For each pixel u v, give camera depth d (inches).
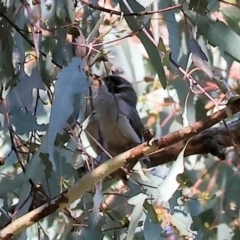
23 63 185.9
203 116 243.8
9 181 183.6
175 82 245.9
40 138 188.5
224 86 175.0
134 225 181.6
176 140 152.6
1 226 181.3
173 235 220.1
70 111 155.9
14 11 193.8
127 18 189.5
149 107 307.9
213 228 255.9
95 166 193.5
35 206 179.6
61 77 156.9
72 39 209.3
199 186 274.2
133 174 190.9
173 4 213.6
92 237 185.8
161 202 175.9
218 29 189.6
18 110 168.4
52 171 180.2
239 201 266.1
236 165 274.7
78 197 160.6
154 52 186.1
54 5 206.7
